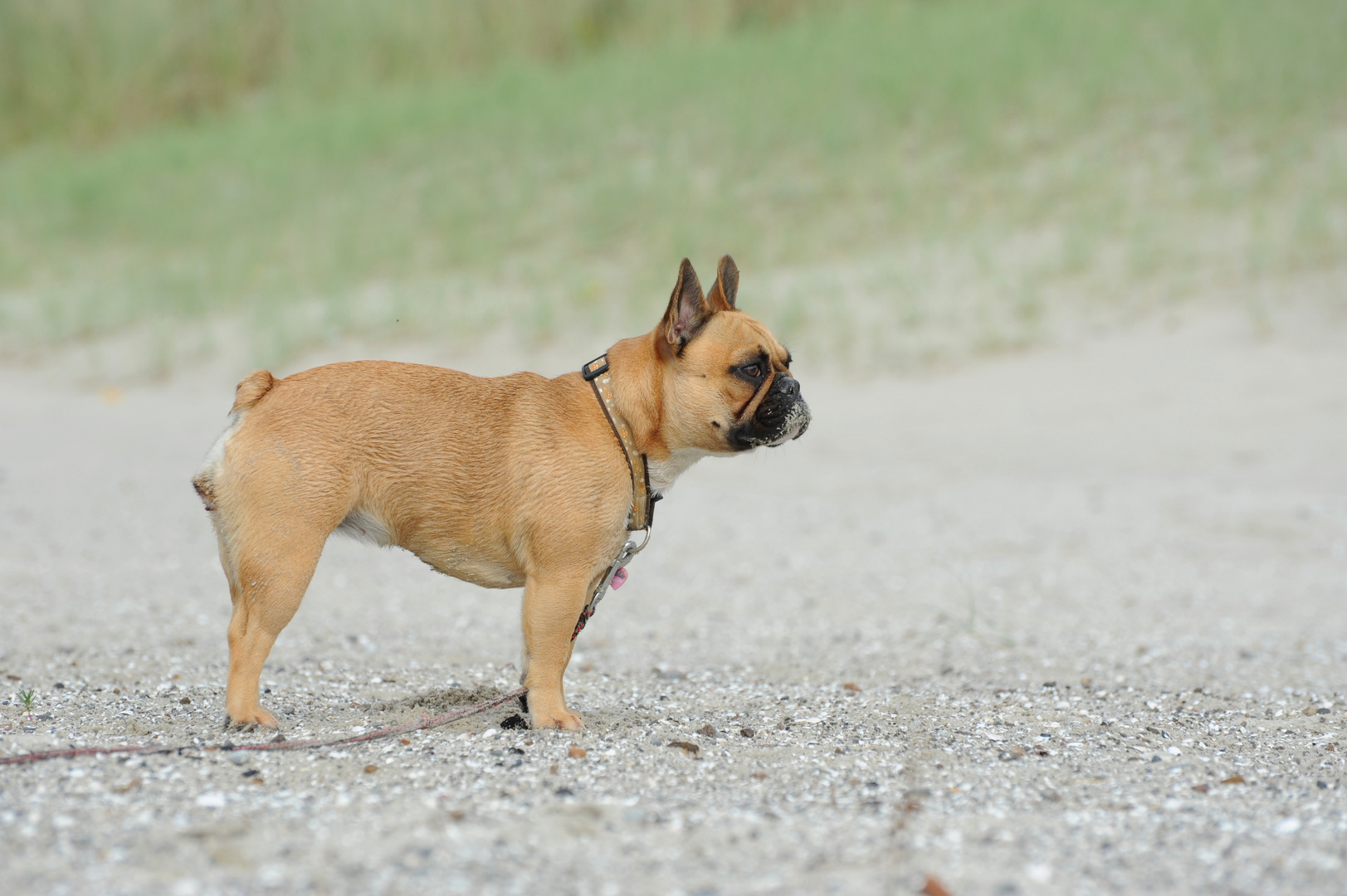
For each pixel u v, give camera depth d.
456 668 8.56
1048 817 5.16
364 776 5.52
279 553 6.06
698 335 6.40
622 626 10.28
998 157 24.91
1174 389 16.97
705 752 6.12
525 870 4.41
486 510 6.35
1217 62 25.84
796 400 6.41
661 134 28.28
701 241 23.80
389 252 25.56
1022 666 8.73
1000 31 29.11
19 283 26.62
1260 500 13.41
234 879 4.27
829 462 16.08
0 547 12.07
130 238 28.48
